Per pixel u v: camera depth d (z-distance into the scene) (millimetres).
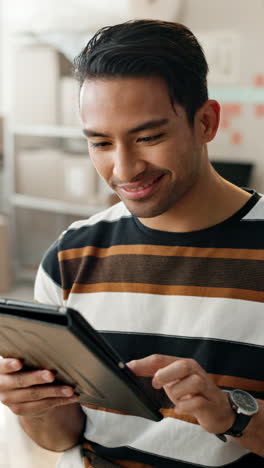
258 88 3777
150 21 900
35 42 4344
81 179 4305
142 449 1045
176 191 937
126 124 865
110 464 1086
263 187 3871
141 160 898
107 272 1110
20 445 1299
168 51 868
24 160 4590
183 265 1042
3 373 927
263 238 1020
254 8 3699
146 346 1053
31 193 4613
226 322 997
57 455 1257
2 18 4750
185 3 3975
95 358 769
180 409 856
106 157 925
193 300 1024
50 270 1175
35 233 4723
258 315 988
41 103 4387
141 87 854
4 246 4504
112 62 853
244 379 977
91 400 994
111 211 1168
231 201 1043
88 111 889
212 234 1033
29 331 790
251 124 3857
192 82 900
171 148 891
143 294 1065
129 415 1057
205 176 1011
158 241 1063
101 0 3971
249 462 988
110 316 1091
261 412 891
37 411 973
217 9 3854
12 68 4480
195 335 1013
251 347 982
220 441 974
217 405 850
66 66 4297
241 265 1012
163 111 867
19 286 4711
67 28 4188
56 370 892
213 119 965
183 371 828
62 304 1167
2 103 5055
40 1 4328
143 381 1046
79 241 1160
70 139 4648
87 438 1136
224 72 3908
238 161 3955
